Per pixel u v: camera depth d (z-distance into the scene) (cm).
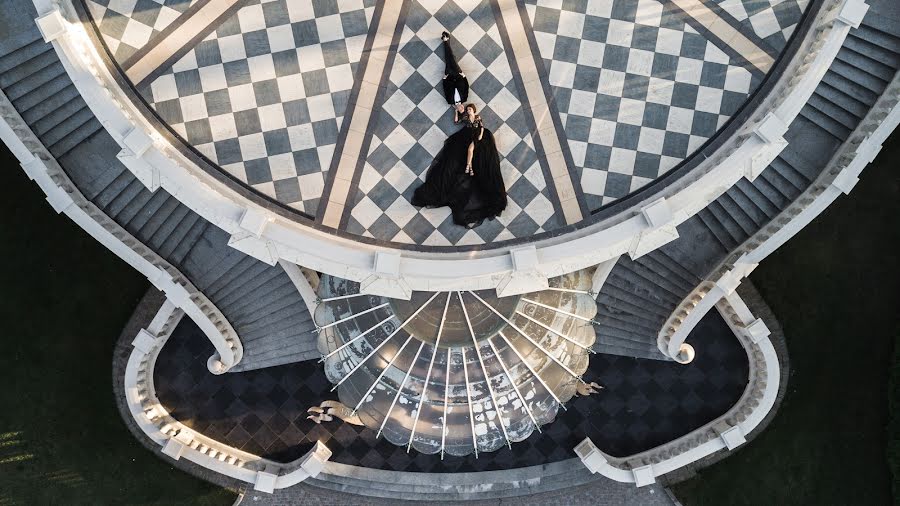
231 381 2494
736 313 2312
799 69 1942
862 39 2150
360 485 2533
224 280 2309
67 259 2434
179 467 2522
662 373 2514
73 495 2508
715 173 1828
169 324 2411
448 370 1884
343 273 1836
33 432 2483
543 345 1923
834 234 2472
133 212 2211
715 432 2466
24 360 2455
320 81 2027
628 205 2030
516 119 2036
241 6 2012
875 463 2509
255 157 2025
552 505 2561
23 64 2102
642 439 2525
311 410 2503
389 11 2023
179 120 2017
